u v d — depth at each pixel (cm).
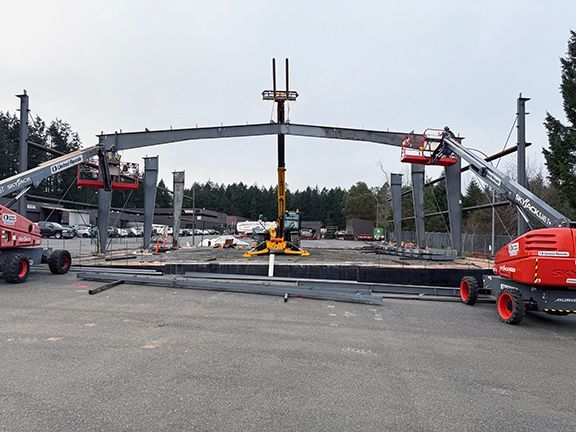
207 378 452
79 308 812
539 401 421
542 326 796
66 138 6962
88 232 4588
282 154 1897
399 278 1412
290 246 1902
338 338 645
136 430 332
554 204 3209
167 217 7456
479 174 1100
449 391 439
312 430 341
